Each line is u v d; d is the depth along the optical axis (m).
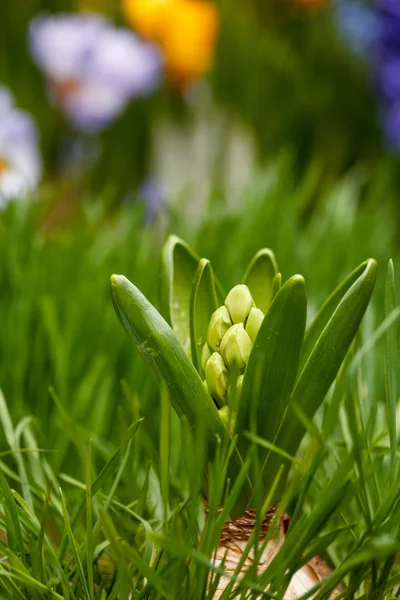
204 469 0.54
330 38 2.17
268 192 1.25
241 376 0.54
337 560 0.59
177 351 0.53
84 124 1.94
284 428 0.54
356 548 0.54
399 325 0.66
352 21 2.22
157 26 1.87
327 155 2.07
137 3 1.87
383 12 2.03
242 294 0.54
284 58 2.08
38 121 2.16
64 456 0.69
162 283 0.58
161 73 1.91
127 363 0.78
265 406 0.54
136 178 2.04
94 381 0.71
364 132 2.12
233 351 0.54
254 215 1.19
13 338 0.77
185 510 0.59
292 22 2.20
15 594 0.54
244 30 2.08
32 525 0.56
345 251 1.16
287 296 0.52
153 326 0.53
